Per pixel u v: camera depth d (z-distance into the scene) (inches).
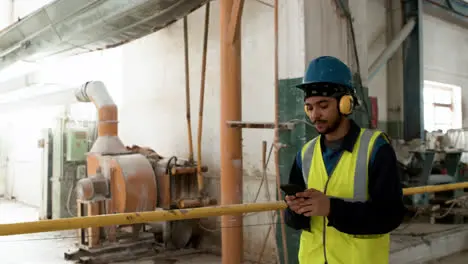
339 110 57.4
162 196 208.2
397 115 272.4
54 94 325.7
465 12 323.6
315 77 57.3
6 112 390.6
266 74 191.6
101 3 182.7
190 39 242.7
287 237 171.9
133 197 195.2
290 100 174.9
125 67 301.0
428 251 197.6
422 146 248.2
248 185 197.5
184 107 247.9
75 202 277.4
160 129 266.4
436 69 339.0
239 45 157.9
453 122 378.0
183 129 248.5
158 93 268.2
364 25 195.9
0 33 256.8
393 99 274.5
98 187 200.2
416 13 264.5
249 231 195.0
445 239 208.8
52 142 293.3
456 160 259.9
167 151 260.1
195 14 239.3
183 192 214.1
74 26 203.6
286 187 53.7
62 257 210.2
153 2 164.2
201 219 225.0
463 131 311.4
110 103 224.2
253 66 197.8
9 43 255.4
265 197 188.4
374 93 265.7
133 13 175.6
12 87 362.6
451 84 359.9
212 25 227.8
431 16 327.3
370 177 56.4
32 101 347.6
